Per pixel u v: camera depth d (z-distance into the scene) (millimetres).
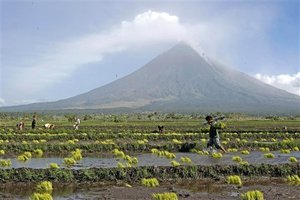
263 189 21031
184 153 38750
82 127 77750
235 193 19984
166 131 64750
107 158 34344
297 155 37531
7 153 37406
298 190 20750
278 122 123250
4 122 115438
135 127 79188
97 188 21156
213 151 38281
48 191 20344
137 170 24109
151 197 18875
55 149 39094
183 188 21312
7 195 19359
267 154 35188
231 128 77938
